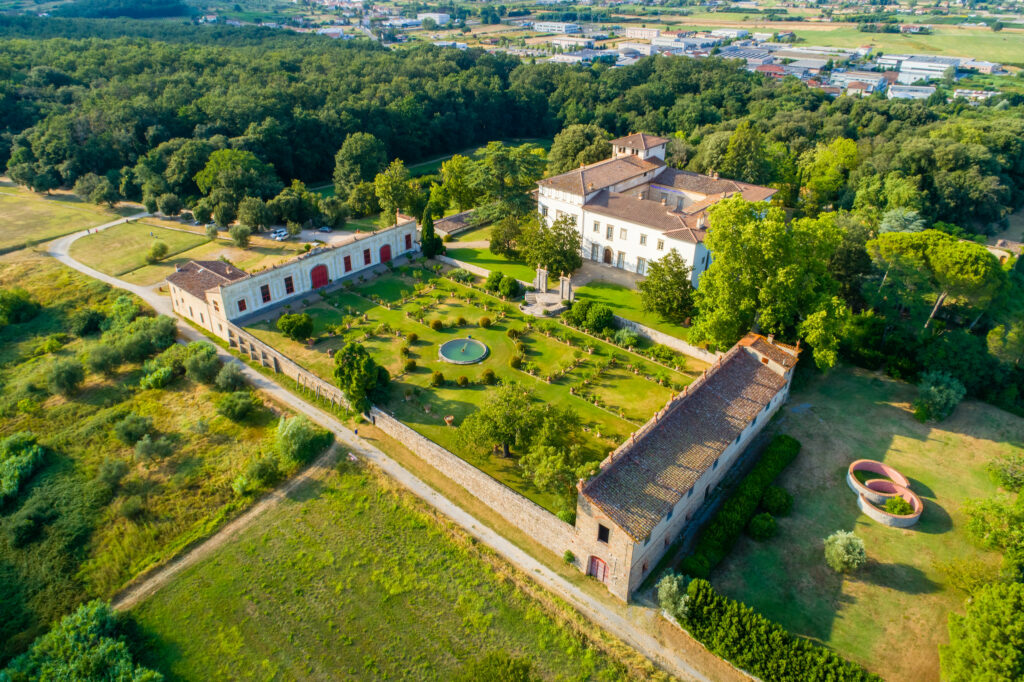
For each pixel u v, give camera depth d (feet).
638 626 153.07
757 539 175.01
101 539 180.75
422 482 197.26
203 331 285.02
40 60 530.27
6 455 206.08
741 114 581.12
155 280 330.34
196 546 177.88
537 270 304.71
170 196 404.36
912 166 403.13
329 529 182.19
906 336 248.11
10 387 244.01
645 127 574.97
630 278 325.01
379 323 282.77
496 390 203.51
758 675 137.49
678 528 177.06
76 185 428.56
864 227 292.20
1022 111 540.93
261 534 181.16
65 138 442.09
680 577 154.20
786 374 218.18
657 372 248.11
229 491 195.62
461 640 151.64
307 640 152.56
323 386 231.30
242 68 574.56
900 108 516.32
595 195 344.08
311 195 426.10
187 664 147.54
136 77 521.65
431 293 310.45
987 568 162.30
